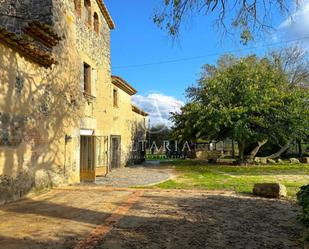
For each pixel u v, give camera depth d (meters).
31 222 5.96
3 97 7.50
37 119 9.13
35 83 9.05
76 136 12.31
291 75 27.61
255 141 21.52
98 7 15.73
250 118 19.98
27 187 8.49
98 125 15.51
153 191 9.45
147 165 22.91
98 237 5.09
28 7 10.49
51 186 9.91
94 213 6.67
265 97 20.09
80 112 12.86
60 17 10.98
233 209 7.10
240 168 19.16
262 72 21.86
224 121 19.73
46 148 9.66
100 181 13.04
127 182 12.77
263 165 21.22
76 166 12.28
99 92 15.75
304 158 23.50
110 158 17.81
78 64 12.66
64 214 6.59
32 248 4.62
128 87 21.55
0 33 7.11
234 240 5.08
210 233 5.39
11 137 7.82
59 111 10.68
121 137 20.73
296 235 5.36
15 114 8.00
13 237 5.09
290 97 20.83
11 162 7.80
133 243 4.85
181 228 5.63
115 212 6.73
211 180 13.33
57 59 10.56
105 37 17.03
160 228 5.61
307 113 20.64
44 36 9.62
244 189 10.20
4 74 7.54
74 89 12.12
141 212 6.75
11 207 7.22
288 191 9.96
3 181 7.48
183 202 7.79
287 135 21.16
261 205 7.55
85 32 13.66
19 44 7.85
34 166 8.91
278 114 20.59
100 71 15.99
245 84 20.56
